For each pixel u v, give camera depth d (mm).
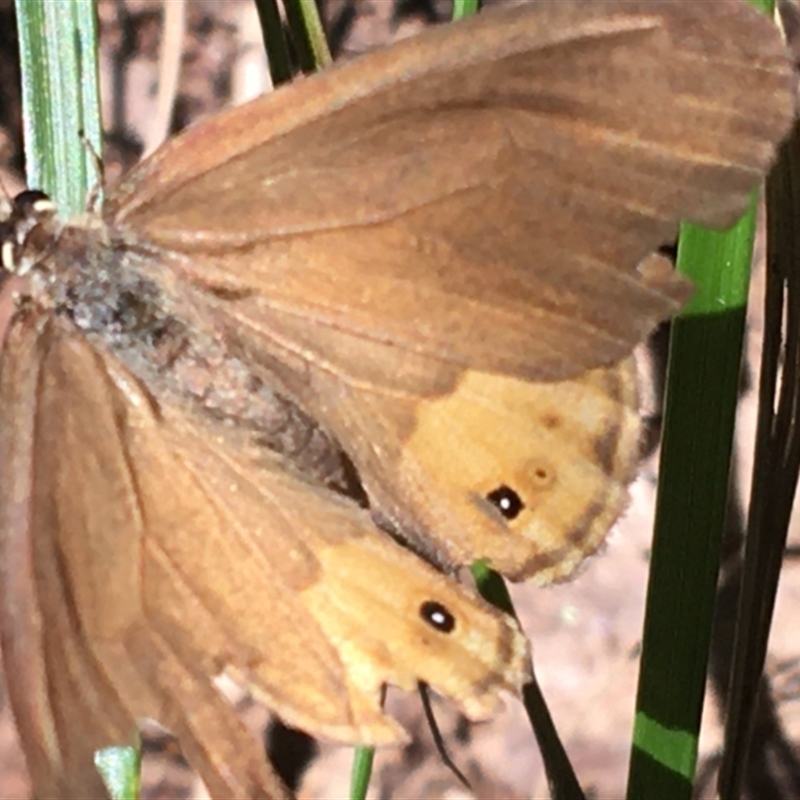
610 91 81
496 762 118
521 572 89
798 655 117
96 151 92
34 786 87
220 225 88
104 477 89
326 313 88
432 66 83
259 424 89
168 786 120
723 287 88
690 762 91
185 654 89
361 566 89
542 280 85
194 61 133
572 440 88
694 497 90
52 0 92
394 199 86
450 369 88
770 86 80
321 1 133
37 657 87
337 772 119
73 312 89
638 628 120
